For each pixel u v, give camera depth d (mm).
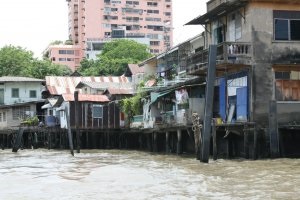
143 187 16203
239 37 27562
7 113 58625
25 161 30078
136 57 93438
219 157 26734
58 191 15734
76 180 18594
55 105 50844
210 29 31859
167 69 44188
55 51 126688
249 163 22219
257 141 24281
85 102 47312
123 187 16312
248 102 26094
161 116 38000
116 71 84500
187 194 14484
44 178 19641
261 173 18656
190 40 38188
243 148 25812
